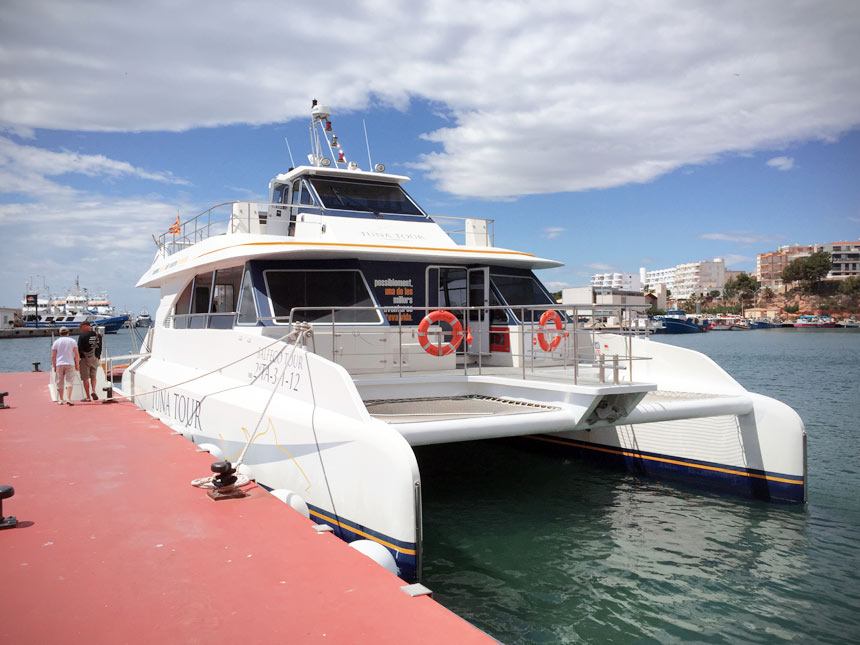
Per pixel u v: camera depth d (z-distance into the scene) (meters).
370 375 7.71
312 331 6.61
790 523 7.12
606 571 5.96
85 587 3.52
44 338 76.44
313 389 6.18
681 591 5.55
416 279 9.06
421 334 7.58
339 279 8.49
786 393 20.70
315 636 2.95
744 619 5.07
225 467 5.21
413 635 2.96
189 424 8.63
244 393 7.39
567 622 5.04
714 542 6.62
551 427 6.46
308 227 9.33
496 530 7.03
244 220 9.70
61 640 2.93
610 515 7.47
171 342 10.45
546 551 6.43
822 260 140.62
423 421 5.93
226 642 2.91
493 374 7.98
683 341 70.44
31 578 3.64
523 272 10.10
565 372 8.22
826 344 60.50
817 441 12.20
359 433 5.39
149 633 2.99
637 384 6.62
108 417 9.70
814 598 5.41
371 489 5.21
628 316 7.24
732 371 30.42
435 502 7.98
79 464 6.50
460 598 5.45
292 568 3.78
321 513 5.84
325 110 12.71
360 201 9.94
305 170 9.85
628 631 4.89
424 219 10.22
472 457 10.17
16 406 11.01
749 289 152.50
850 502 7.91
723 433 8.14
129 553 4.03
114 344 57.84
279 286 8.20
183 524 4.59
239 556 3.97
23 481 5.80
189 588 3.50
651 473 8.91
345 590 3.47
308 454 5.98
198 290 10.18
